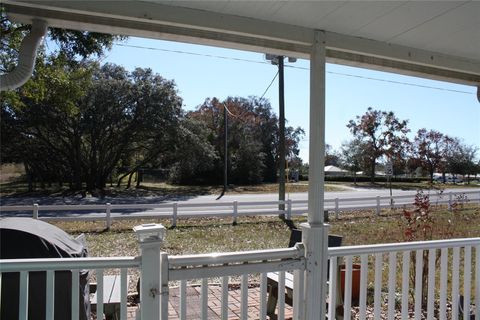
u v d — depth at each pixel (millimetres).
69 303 2900
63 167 29312
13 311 2799
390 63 3932
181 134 29219
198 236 10570
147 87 27500
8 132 24516
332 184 44750
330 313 3258
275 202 14000
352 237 10359
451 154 57969
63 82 10219
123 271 2580
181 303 2750
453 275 3625
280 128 16469
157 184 37219
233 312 4629
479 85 4559
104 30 2938
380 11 2889
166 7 2775
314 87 3168
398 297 5391
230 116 39500
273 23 3057
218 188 34000
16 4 2635
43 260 2434
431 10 2879
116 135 27875
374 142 49781
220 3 2756
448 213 15242
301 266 3043
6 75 2699
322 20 3039
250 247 9242
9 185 31734
